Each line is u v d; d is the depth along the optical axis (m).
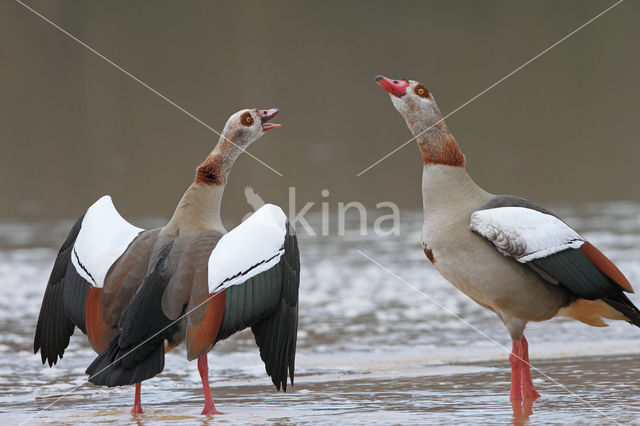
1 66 31.88
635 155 23.73
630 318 9.08
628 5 37.53
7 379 9.59
